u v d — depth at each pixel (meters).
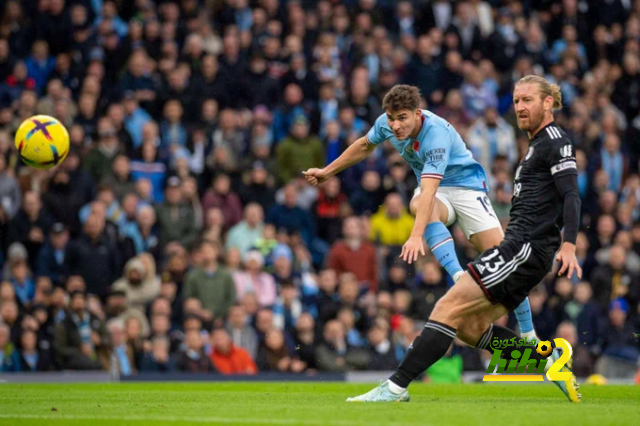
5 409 11.33
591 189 34.25
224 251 28.41
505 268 11.67
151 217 27.86
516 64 38.03
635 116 40.16
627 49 40.97
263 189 30.59
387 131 13.91
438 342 11.81
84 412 10.90
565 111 37.81
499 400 13.02
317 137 31.64
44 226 27.62
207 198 29.41
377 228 29.41
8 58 31.83
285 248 28.19
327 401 12.69
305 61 35.22
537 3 41.59
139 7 35.78
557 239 11.92
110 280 26.73
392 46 36.88
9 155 28.92
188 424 9.42
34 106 30.34
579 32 41.50
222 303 25.91
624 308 28.84
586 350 26.25
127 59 32.91
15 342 23.84
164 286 26.17
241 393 15.19
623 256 29.47
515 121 35.31
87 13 34.41
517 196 12.05
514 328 27.56
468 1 38.53
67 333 23.75
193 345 23.86
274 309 26.81
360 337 25.77
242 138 31.70
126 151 29.95
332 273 26.09
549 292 28.22
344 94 34.25
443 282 27.31
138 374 22.39
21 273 25.62
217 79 32.75
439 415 10.06
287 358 24.50
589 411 10.64
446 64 36.22
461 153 14.57
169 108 30.98
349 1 37.88
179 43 34.75
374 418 9.77
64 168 28.58
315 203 30.66
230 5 36.06
